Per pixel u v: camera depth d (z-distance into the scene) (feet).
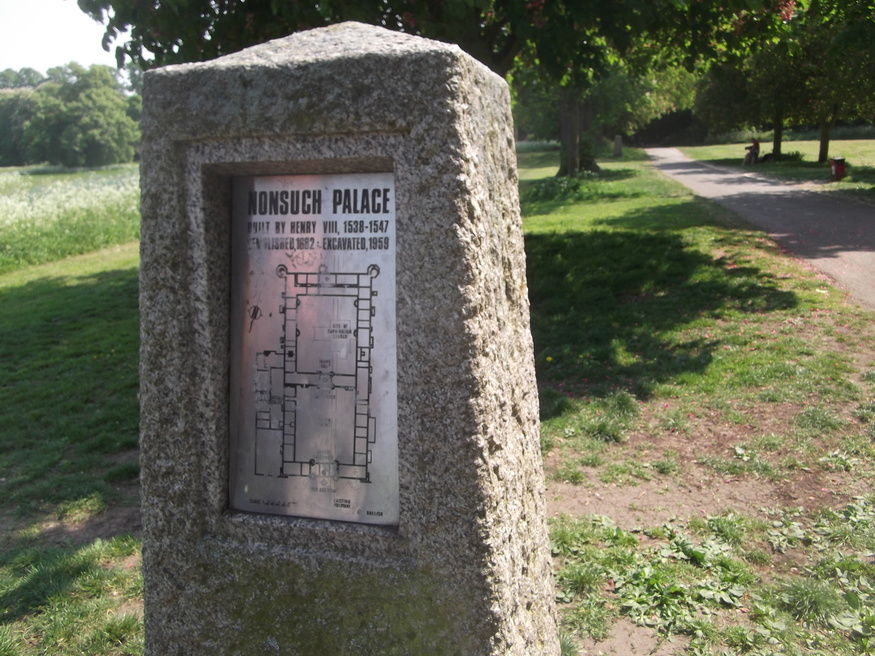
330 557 7.25
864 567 11.54
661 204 55.88
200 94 6.94
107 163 208.95
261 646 7.53
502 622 6.95
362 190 7.18
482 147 6.93
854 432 16.47
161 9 21.56
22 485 17.66
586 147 98.63
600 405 19.27
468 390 6.66
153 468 7.52
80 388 25.05
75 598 12.09
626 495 14.78
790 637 10.04
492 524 6.86
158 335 7.32
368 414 7.31
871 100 72.59
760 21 28.22
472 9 22.75
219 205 7.39
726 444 16.63
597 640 10.31
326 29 7.97
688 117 193.16
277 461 7.59
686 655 9.86
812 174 78.64
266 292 7.51
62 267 50.72
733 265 31.42
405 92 6.46
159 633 7.78
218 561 7.54
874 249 34.22
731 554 12.19
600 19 26.21
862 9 34.81
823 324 23.59
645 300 27.99
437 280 6.60
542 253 36.11
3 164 228.84
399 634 7.13
